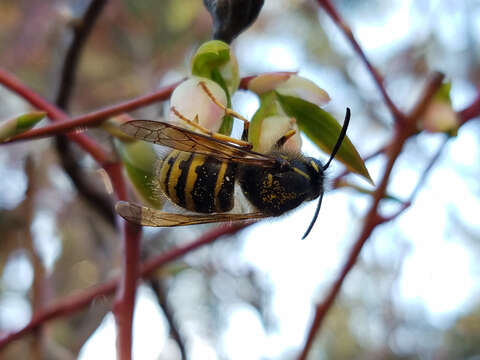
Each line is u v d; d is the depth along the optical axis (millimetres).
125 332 132
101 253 179
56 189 197
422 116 142
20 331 152
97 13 153
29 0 188
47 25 187
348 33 144
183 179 135
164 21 233
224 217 140
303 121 134
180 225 137
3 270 196
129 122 131
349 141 132
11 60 188
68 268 197
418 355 218
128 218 133
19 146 189
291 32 269
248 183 141
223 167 136
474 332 257
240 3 130
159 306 161
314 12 262
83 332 168
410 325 216
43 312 152
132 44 233
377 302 216
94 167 164
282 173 140
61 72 158
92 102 231
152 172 138
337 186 147
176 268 164
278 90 134
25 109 197
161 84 233
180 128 130
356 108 233
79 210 197
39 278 155
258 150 136
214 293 195
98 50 231
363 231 143
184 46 234
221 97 130
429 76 141
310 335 143
